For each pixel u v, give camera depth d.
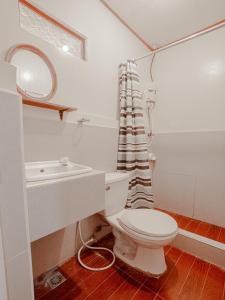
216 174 1.79
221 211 1.77
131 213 1.30
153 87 2.17
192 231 1.68
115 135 1.74
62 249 1.31
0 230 0.53
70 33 1.35
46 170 1.10
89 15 1.43
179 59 2.03
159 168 2.20
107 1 1.53
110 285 1.14
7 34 0.97
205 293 1.09
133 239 1.16
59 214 0.83
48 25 1.22
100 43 1.54
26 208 0.62
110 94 1.67
